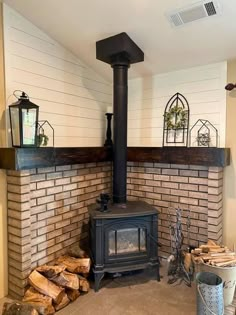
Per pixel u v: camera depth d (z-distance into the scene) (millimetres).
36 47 2227
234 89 2369
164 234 2811
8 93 2004
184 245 2670
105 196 2348
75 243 2605
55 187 2369
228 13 1819
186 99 2654
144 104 2949
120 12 1947
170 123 2734
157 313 1922
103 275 2230
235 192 2428
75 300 2080
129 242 2365
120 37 2168
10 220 2062
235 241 2453
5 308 1763
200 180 2551
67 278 2021
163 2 1799
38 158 2021
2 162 1958
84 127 2775
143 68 2721
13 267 2072
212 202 2416
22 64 2113
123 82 2416
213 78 2484
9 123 2012
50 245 2326
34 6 1982
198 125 2586
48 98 2355
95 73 2898
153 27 2064
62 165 2344
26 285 2037
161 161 2656
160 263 2729
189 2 1768
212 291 1716
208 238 2455
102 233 2213
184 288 2254
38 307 1755
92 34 2240
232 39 2088
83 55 2604
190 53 2359
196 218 2592
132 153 2867
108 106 3096
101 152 2707
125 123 2469
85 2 1890
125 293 2180
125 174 2518
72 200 2564
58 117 2465
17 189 1997
